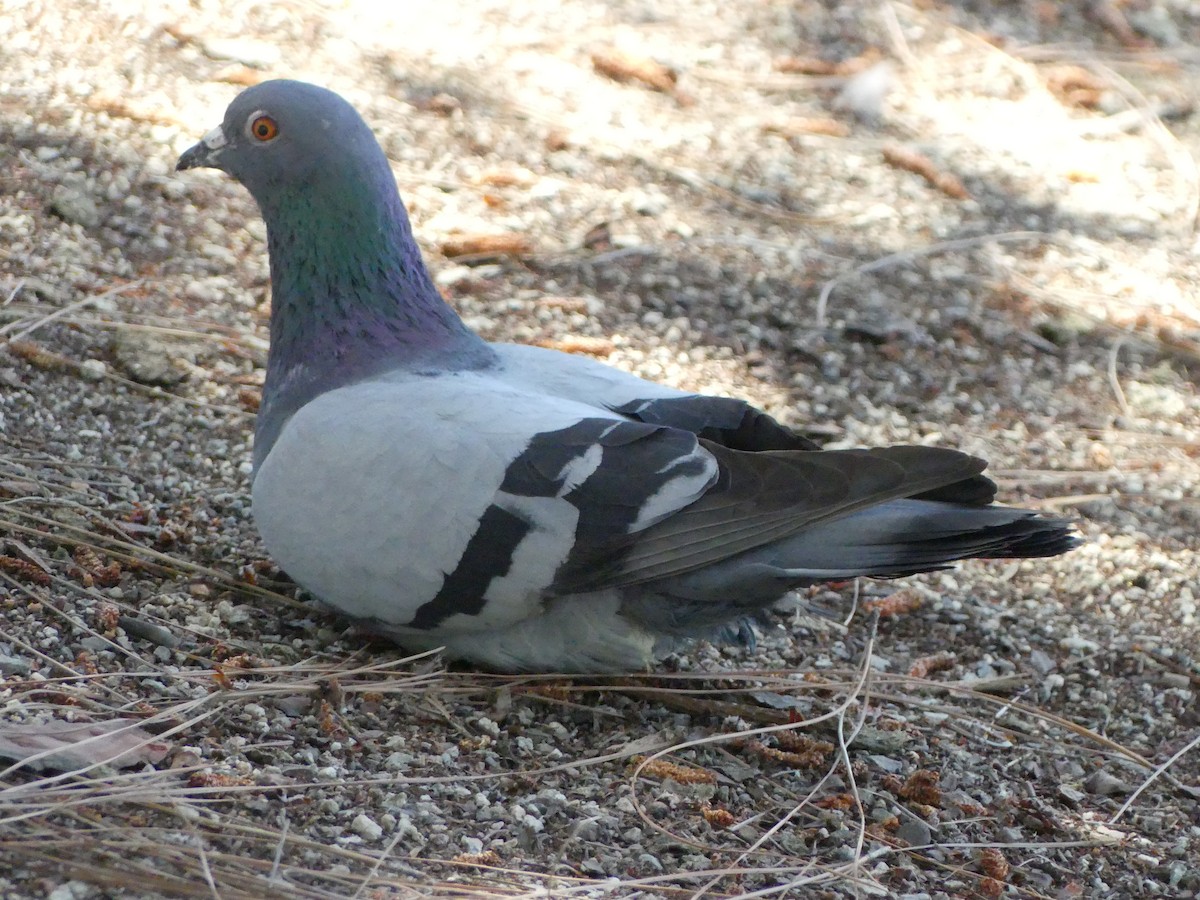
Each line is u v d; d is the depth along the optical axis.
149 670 7.87
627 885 6.83
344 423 8.05
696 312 13.16
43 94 13.62
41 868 6.10
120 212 12.56
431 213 13.61
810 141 16.25
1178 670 9.98
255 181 8.73
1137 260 15.05
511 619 8.05
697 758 8.21
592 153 15.15
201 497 9.90
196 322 11.60
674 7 18.45
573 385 8.55
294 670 8.16
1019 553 7.98
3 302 11.06
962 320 13.74
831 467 7.63
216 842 6.54
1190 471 12.18
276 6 16.08
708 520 7.65
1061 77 18.03
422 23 16.69
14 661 7.59
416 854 6.80
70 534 9.00
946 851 7.77
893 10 19.02
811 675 9.16
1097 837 8.14
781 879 7.16
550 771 7.76
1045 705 9.54
